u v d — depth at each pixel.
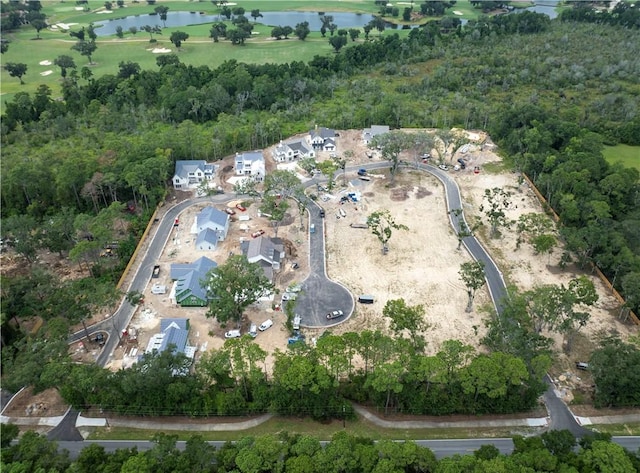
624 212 141.50
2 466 70.62
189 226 143.25
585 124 195.88
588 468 68.75
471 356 96.88
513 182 165.38
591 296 100.88
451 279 122.44
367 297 113.88
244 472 69.31
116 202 134.25
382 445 72.00
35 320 110.81
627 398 87.50
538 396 86.62
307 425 86.88
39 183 146.00
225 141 184.50
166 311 112.62
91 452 73.81
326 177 169.00
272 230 141.12
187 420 88.25
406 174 170.88
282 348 101.50
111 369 97.06
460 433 85.38
